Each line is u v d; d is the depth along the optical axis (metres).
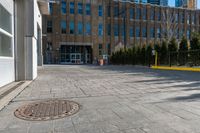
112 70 18.70
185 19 52.47
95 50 43.78
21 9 9.86
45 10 18.38
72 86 8.14
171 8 51.12
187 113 4.31
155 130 3.39
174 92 6.67
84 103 5.30
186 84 8.53
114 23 46.06
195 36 20.61
